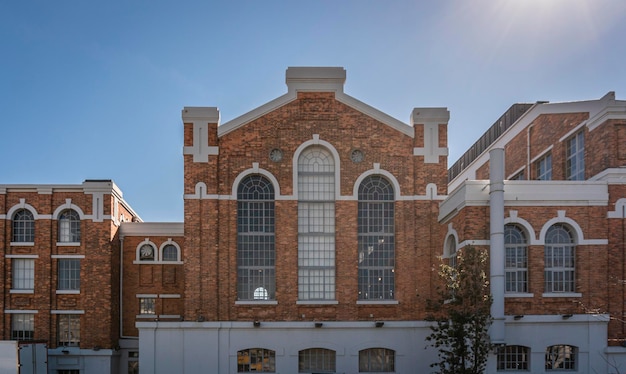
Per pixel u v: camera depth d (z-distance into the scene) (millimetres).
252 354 24375
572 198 22812
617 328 22469
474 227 22188
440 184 25750
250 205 25562
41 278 29484
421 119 25969
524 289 22641
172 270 32875
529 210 22719
